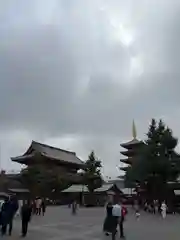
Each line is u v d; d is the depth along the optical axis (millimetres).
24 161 80000
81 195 76938
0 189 72062
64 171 82250
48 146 91875
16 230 24203
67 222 32844
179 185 55969
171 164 53156
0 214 20641
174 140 54531
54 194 72875
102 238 20641
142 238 21031
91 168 79312
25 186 70938
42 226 28547
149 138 56062
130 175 58906
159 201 53125
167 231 25141
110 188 77750
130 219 37625
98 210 54406
